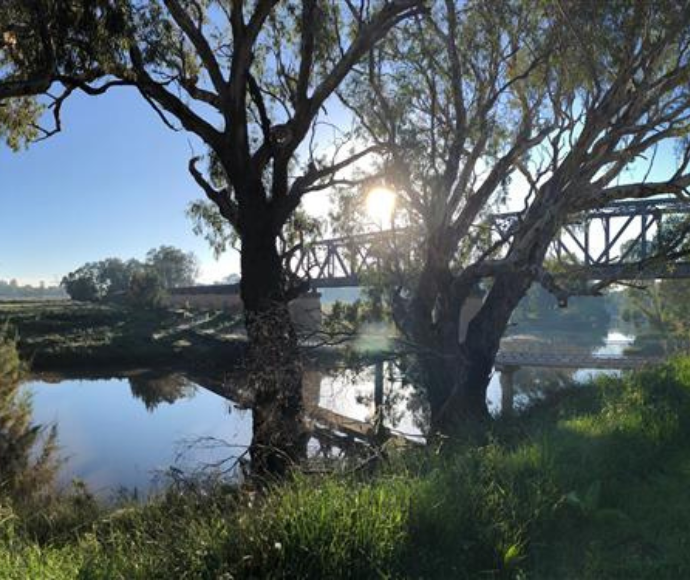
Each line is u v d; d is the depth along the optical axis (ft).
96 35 32.81
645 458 20.34
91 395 94.07
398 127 46.83
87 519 25.59
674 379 33.94
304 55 40.60
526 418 34.99
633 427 22.93
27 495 38.83
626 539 14.89
